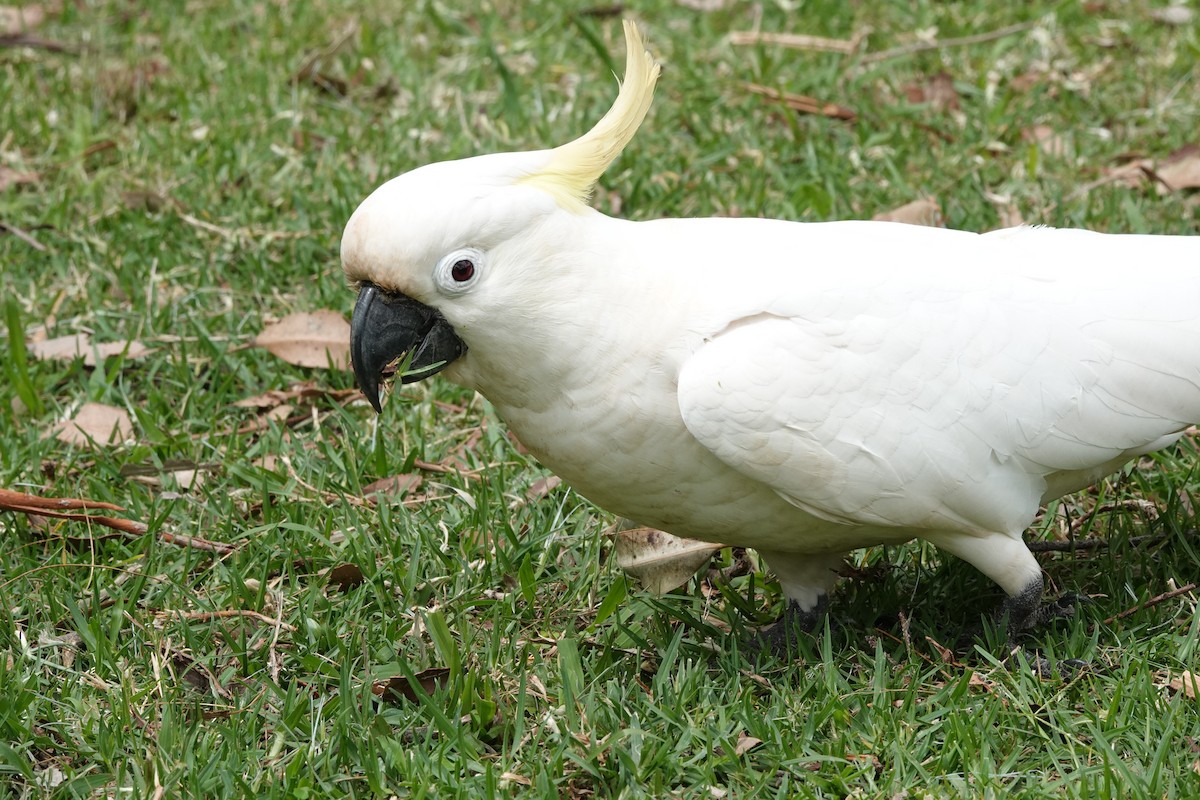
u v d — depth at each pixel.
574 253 3.73
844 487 3.79
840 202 6.65
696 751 3.78
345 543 4.77
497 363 3.82
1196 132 7.09
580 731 3.83
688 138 7.43
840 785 3.60
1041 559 4.70
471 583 4.59
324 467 5.21
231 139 7.34
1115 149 7.04
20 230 6.75
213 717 4.00
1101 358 3.83
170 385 5.80
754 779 3.62
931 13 8.51
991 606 4.50
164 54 8.57
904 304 3.79
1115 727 3.72
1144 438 3.91
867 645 4.35
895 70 7.98
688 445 3.86
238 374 5.82
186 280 6.43
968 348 3.78
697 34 8.56
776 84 7.64
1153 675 3.98
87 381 5.82
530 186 3.72
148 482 5.22
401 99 7.98
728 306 3.78
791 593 4.44
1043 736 3.71
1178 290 3.91
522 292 3.70
